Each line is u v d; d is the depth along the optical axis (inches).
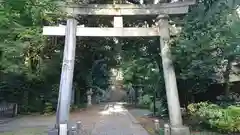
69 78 316.8
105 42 531.8
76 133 327.0
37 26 352.2
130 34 333.7
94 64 882.1
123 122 493.4
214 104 350.9
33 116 635.5
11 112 625.3
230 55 306.8
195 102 432.1
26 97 706.2
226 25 261.1
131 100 1181.1
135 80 749.3
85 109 872.9
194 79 371.2
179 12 325.7
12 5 213.0
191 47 286.4
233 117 293.9
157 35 335.0
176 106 303.6
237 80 415.2
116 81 1715.1
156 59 428.5
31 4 235.3
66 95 311.6
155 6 339.6
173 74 315.0
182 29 310.7
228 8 252.7
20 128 423.2
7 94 683.4
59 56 660.1
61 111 306.0
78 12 334.0
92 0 350.6
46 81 725.9
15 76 636.1
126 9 340.8
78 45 587.5
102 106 1057.5
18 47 335.3
